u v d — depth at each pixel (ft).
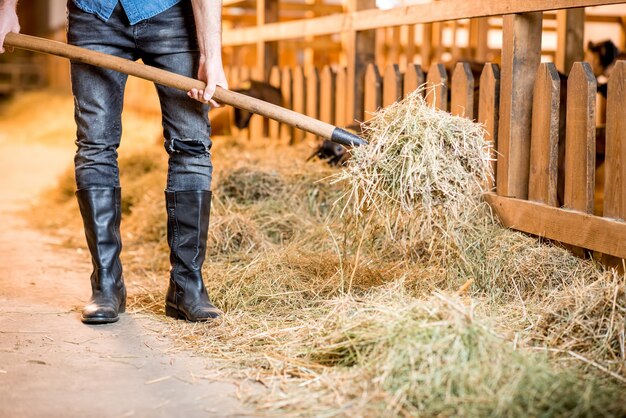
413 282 10.68
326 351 8.36
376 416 6.97
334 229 13.05
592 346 8.39
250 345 9.15
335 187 14.76
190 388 7.95
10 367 8.51
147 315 10.63
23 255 14.82
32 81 57.72
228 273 11.69
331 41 30.19
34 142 37.96
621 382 7.63
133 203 18.34
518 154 11.79
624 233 9.69
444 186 9.59
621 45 24.30
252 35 23.17
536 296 10.00
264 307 10.42
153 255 14.49
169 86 9.81
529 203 11.34
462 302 8.61
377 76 15.88
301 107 20.02
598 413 6.77
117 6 10.11
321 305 10.26
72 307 11.10
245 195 15.08
